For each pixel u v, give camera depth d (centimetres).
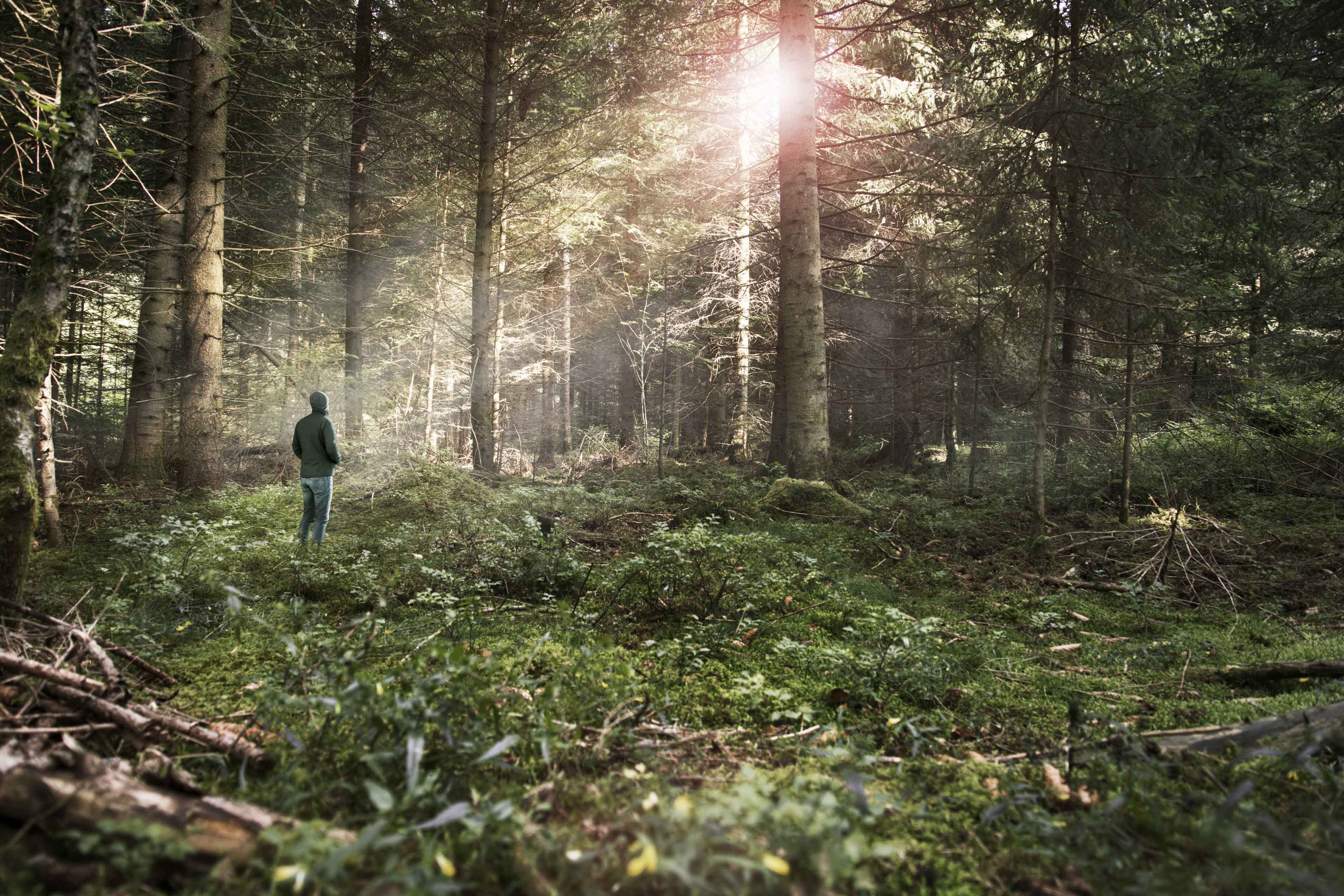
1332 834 227
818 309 1008
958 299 1256
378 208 1623
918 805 255
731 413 2036
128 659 368
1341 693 369
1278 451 986
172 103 986
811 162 1007
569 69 1322
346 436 1488
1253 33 952
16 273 1205
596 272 2123
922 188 1105
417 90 1436
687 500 948
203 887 184
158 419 1060
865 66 1353
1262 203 862
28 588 476
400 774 247
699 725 339
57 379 811
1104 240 892
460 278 2047
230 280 1455
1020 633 540
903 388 1552
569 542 712
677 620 516
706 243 1669
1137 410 975
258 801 236
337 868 167
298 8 1340
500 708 292
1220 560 709
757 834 192
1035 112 784
